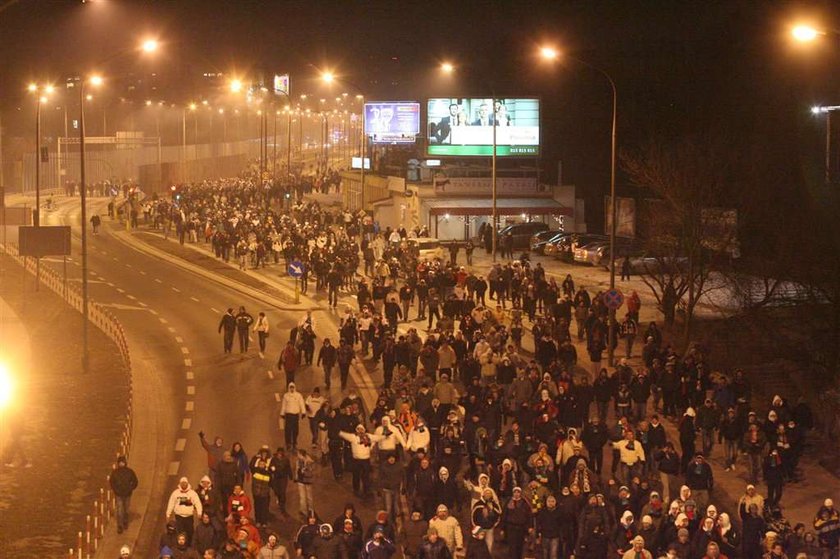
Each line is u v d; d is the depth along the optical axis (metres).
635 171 57.84
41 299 61.44
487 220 85.88
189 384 42.50
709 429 32.50
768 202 52.22
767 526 24.00
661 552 23.52
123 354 47.19
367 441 29.41
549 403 30.39
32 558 25.12
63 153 143.62
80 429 36.06
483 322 43.12
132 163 157.88
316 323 54.81
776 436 30.17
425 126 106.50
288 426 32.81
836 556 23.62
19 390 39.03
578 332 48.31
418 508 26.83
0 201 71.12
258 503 27.36
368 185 104.44
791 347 41.09
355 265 64.69
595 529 23.36
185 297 62.53
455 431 27.98
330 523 27.67
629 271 62.56
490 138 95.75
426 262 56.31
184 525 24.91
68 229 56.50
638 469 27.91
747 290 48.31
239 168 183.88
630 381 35.16
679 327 48.44
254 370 44.81
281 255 75.50
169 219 89.50
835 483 30.84
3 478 30.92
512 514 24.27
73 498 29.58
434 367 37.78
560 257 72.62
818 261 41.72
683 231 45.97
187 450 34.28
